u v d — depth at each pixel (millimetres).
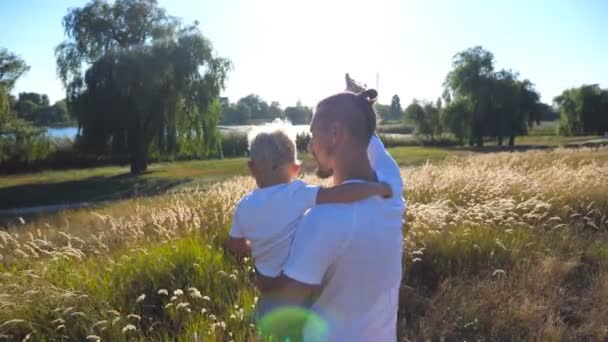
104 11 38312
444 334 4016
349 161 1918
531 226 6648
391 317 1885
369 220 1770
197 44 38219
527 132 72688
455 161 20031
